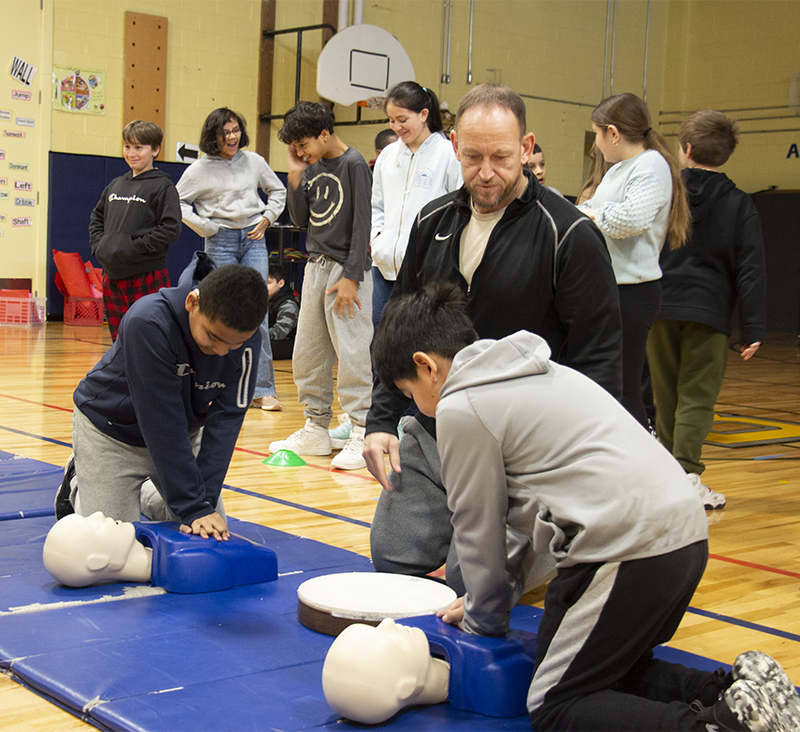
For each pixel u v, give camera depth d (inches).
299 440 159.5
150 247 189.8
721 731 49.6
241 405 91.9
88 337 325.4
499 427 57.4
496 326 80.6
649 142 120.3
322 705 61.4
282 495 129.0
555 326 81.2
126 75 373.4
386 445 84.4
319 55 402.6
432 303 63.7
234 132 192.4
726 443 191.0
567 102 489.1
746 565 104.3
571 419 57.1
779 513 130.9
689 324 133.0
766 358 391.9
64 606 79.0
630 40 509.0
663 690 58.4
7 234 361.4
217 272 79.8
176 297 84.4
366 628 60.5
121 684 63.1
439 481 86.4
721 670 56.6
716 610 88.4
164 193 191.6
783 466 168.4
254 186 197.8
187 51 385.1
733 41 508.1
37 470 130.0
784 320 504.4
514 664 62.2
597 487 55.1
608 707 53.5
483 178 74.6
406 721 60.8
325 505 124.0
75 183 370.3
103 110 372.2
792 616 87.3
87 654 68.4
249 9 397.1
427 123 150.9
